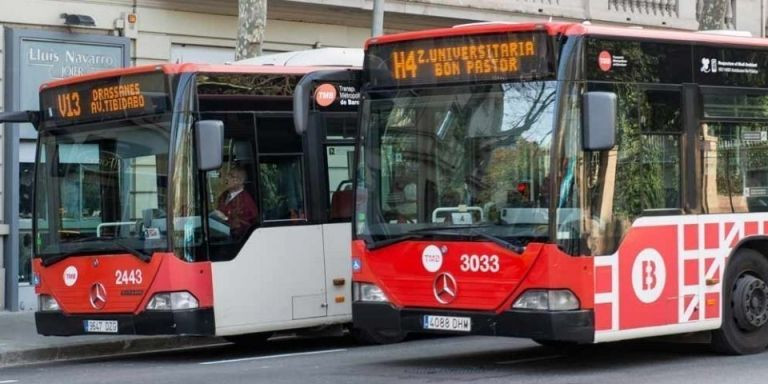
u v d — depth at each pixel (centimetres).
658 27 3109
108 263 1432
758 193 1326
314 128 1521
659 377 1176
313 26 2522
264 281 1457
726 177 1291
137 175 1423
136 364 1461
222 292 1416
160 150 1403
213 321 1405
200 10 2334
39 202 1518
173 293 1381
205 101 1418
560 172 1133
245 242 1442
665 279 1220
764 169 1333
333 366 1338
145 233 1407
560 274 1130
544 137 1140
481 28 1185
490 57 1179
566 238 1132
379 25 2127
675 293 1230
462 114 1195
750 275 1325
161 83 1405
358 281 1261
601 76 1168
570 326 1131
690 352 1377
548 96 1142
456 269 1184
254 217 1453
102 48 2188
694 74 1261
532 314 1134
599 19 2970
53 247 1493
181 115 1395
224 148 1432
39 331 1505
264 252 1459
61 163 1501
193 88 1405
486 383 1147
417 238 1213
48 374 1382
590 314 1145
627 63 1194
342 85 1555
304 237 1499
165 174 1395
